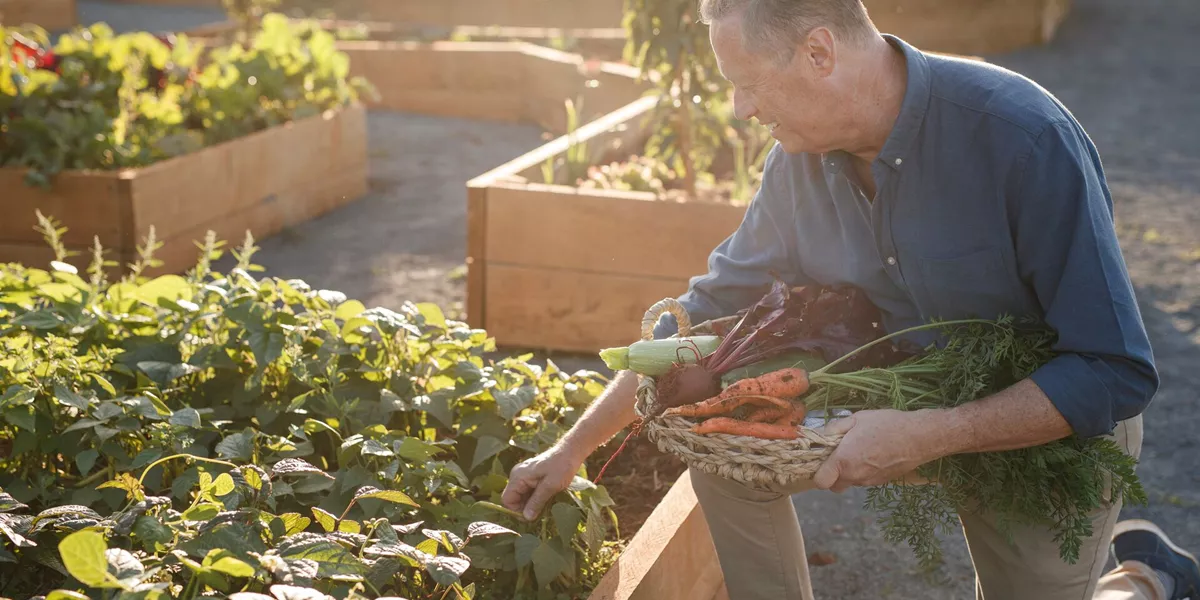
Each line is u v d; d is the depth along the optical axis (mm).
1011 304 2014
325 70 7703
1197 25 14430
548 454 2367
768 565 2418
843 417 1936
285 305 3203
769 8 1844
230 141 6531
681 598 2701
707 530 2865
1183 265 6164
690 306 2436
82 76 6414
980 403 1885
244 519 2107
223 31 12531
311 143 7203
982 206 1937
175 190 5969
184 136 6289
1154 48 13180
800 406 1948
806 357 2090
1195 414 4402
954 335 2045
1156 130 9500
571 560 2508
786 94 1909
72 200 5680
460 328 3146
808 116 1934
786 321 2125
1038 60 12742
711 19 1935
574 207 4941
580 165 5730
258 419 2838
